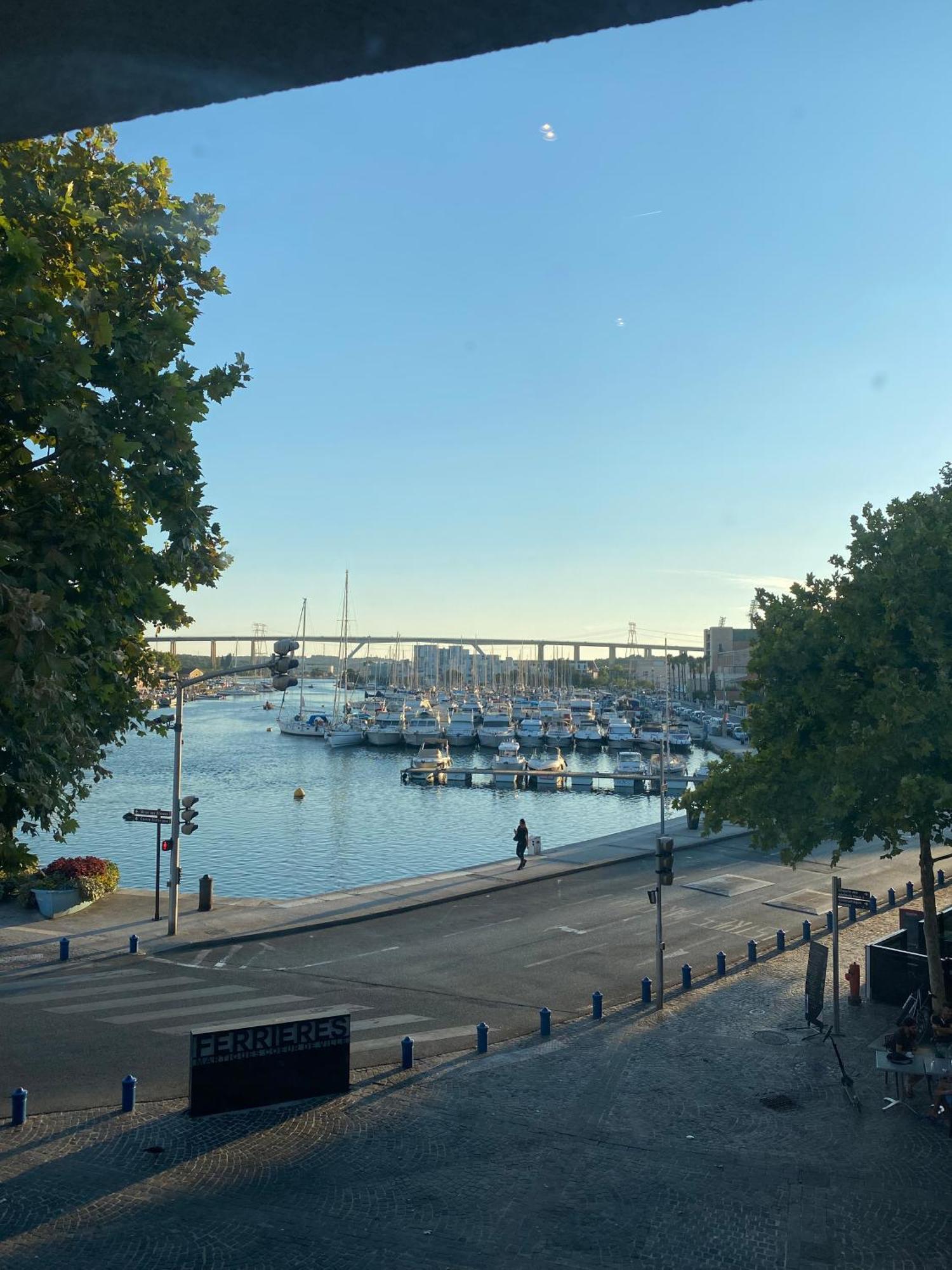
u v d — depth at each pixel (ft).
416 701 607.78
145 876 155.33
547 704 512.22
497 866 121.08
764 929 92.48
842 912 99.14
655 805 237.66
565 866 120.06
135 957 82.02
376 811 227.61
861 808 60.18
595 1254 37.76
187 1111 50.78
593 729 381.40
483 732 376.68
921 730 56.03
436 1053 60.13
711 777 69.97
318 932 91.61
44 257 36.14
